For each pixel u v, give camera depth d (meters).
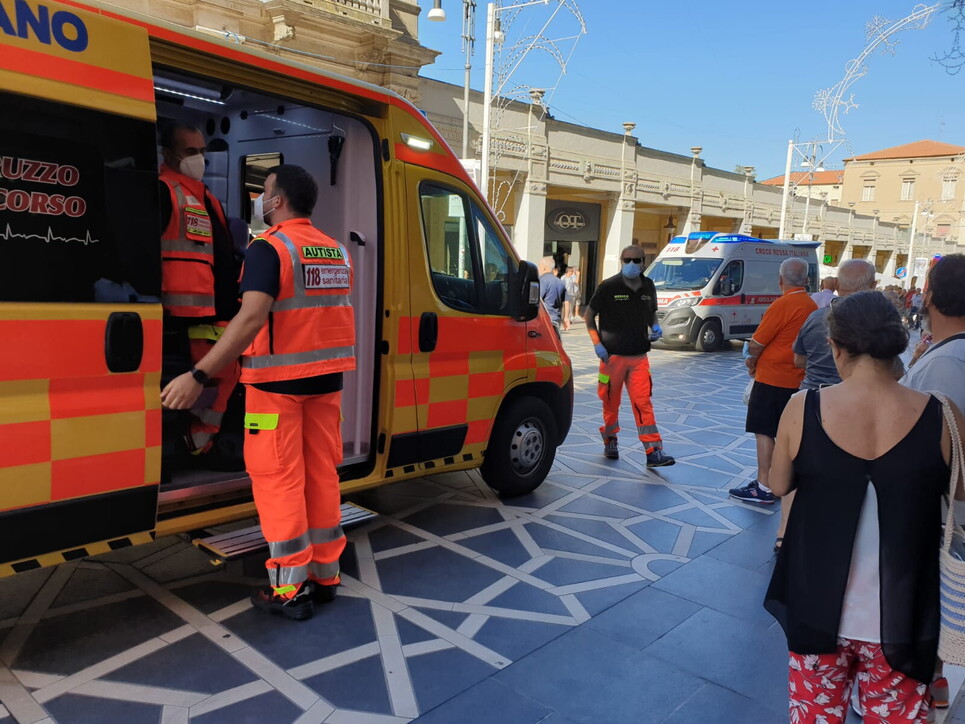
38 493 2.74
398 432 4.24
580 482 5.76
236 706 2.74
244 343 3.05
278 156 4.59
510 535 4.58
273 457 3.22
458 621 3.47
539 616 3.56
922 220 47.22
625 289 6.00
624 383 6.23
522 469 5.25
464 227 4.68
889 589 1.90
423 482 5.65
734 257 16.17
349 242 4.25
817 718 2.09
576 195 23.47
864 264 4.29
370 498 5.20
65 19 2.72
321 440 3.43
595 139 22.95
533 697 2.90
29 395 2.71
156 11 11.68
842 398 1.97
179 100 4.39
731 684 3.06
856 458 1.92
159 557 4.04
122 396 2.96
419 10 16.03
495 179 19.58
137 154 2.97
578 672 3.10
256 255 3.09
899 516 1.89
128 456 2.98
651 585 3.96
